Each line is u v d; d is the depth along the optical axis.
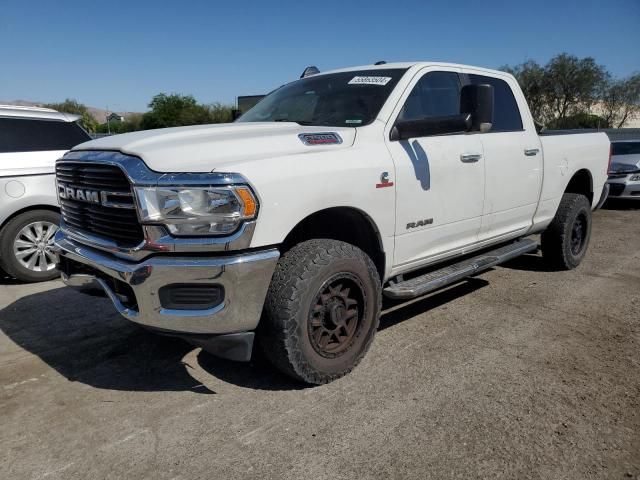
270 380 3.46
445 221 4.12
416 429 2.90
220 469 2.59
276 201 2.93
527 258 6.61
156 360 3.79
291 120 4.16
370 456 2.68
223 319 2.89
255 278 2.91
